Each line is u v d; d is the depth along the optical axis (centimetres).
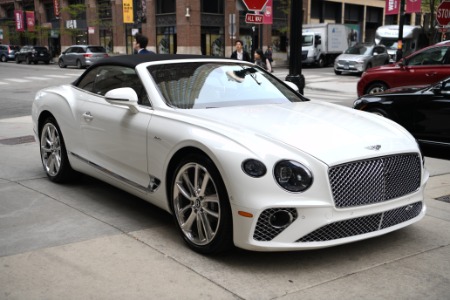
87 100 516
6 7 6009
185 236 388
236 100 460
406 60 1194
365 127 396
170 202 408
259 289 323
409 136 404
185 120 395
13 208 487
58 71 3170
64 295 315
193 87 459
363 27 5547
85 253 378
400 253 380
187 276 340
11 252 379
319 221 331
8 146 808
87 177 605
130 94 432
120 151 456
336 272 347
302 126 382
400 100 768
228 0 3956
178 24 3809
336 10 5191
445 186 572
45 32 5009
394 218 371
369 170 349
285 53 4569
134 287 325
